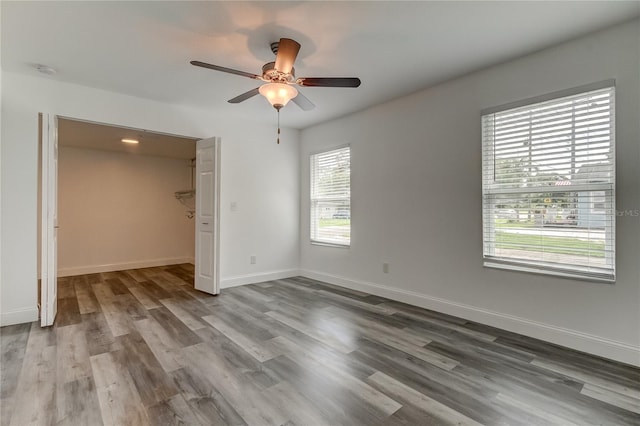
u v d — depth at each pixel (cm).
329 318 321
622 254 229
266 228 489
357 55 273
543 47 260
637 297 223
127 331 286
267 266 490
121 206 589
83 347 253
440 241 338
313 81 236
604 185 239
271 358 236
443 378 210
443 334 280
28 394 190
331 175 477
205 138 428
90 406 179
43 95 320
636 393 193
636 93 222
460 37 244
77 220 546
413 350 250
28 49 263
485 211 305
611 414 174
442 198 336
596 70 238
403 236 373
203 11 212
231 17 219
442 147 335
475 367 224
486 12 213
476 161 308
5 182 303
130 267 594
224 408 178
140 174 610
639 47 221
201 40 249
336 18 219
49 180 301
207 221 421
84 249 552
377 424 166
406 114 368
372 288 409
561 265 261
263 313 337
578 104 250
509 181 289
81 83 333
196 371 217
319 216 498
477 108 306
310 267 507
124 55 274
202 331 287
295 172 522
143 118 379
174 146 530
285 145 510
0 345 256
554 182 263
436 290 342
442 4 204
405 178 371
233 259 455
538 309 270
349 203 448
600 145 240
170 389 196
